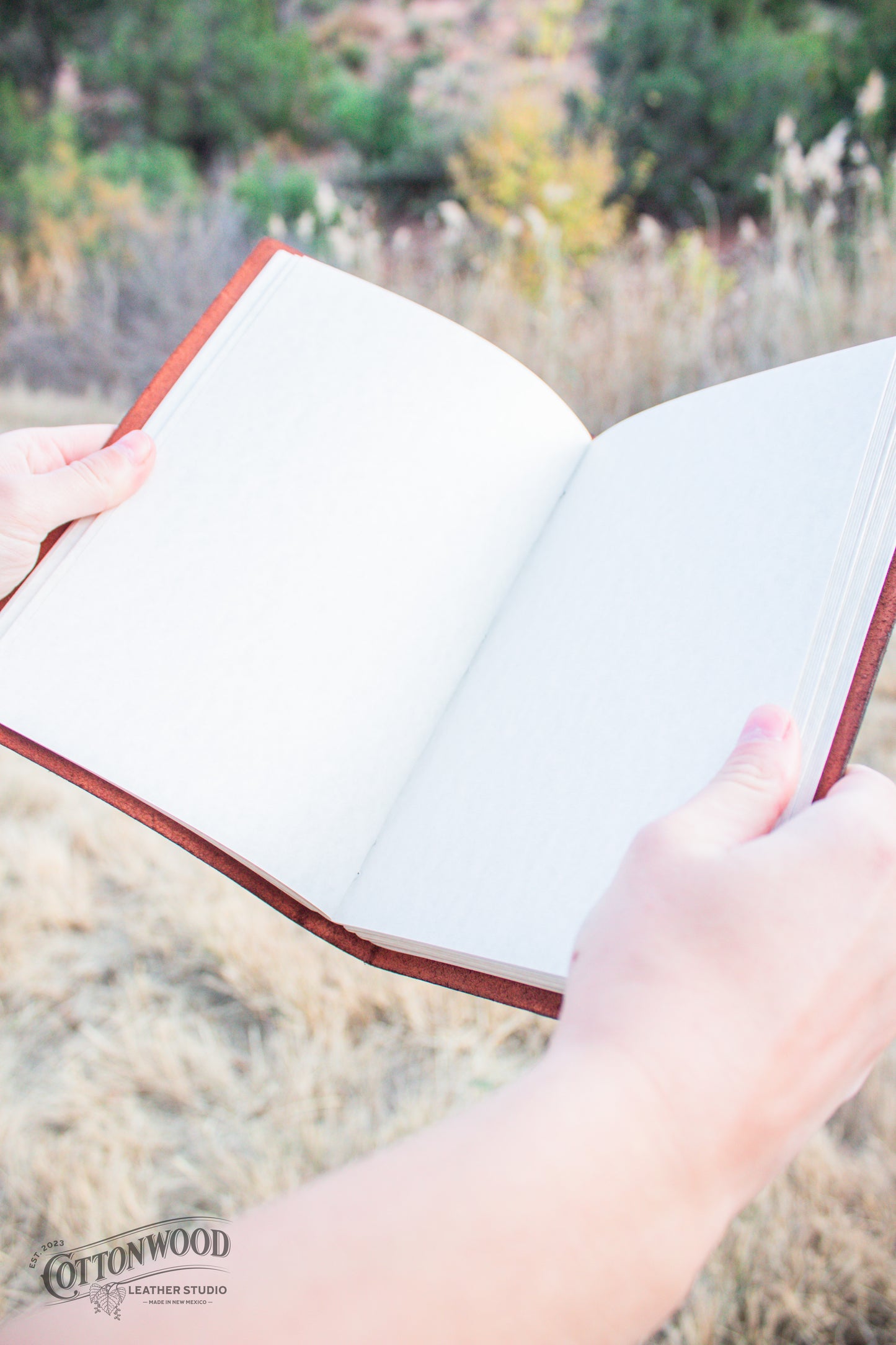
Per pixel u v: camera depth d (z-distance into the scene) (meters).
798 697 0.65
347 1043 1.65
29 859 1.98
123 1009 1.72
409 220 5.64
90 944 1.86
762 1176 0.43
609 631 0.83
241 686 0.85
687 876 0.47
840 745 0.62
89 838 2.04
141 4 6.52
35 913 1.87
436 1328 0.33
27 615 0.81
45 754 0.82
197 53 6.25
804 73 4.71
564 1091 0.39
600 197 4.73
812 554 0.71
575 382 3.50
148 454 0.89
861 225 3.71
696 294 3.68
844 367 0.79
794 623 0.68
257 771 0.83
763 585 0.73
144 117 6.50
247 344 0.97
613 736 0.75
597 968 0.45
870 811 0.49
